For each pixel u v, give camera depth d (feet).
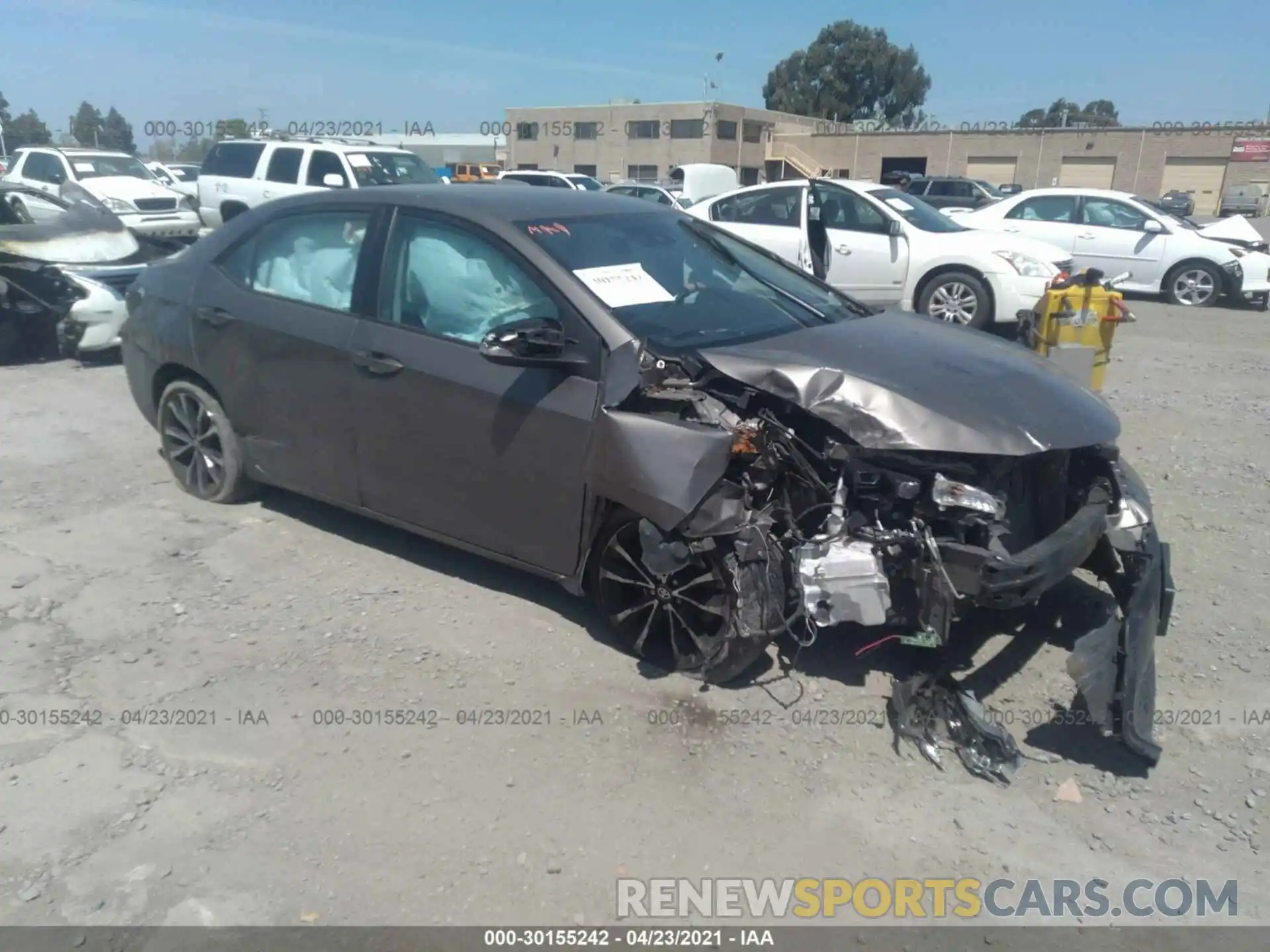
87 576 15.31
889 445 11.27
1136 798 10.91
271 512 17.87
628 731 11.79
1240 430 24.22
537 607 14.64
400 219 14.73
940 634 11.23
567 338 12.81
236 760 11.17
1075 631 14.30
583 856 9.89
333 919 9.07
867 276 37.27
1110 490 13.16
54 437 22.12
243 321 16.16
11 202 33.40
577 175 87.76
